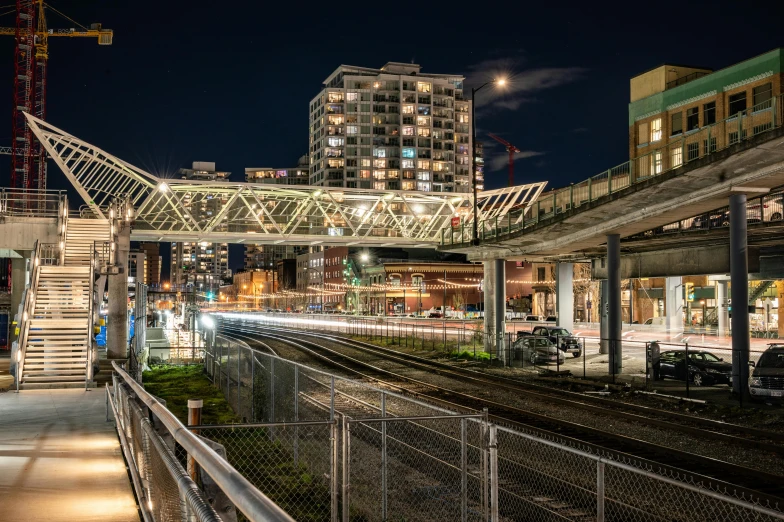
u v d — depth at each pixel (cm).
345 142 18212
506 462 1374
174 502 491
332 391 1320
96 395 2188
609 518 1027
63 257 3372
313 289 16950
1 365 3222
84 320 2733
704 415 2052
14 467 1082
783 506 1087
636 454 1520
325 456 1442
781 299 5194
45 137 6144
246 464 1381
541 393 2520
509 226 3928
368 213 7500
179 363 4166
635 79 6041
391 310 12381
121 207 3541
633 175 2783
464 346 4675
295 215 7294
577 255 4188
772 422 1886
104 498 884
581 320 8294
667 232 3147
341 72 18888
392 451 1459
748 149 2150
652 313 6700
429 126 18725
